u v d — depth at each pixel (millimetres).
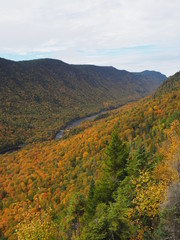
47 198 74062
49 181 91438
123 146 26359
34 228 14117
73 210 26703
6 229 58469
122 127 117188
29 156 134875
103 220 13281
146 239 13719
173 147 22047
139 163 20906
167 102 126188
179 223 12469
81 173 83312
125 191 17141
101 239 13156
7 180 103438
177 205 13227
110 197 22531
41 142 186125
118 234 12820
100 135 118688
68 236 23781
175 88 176375
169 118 88062
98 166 79812
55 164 106625
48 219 15445
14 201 79250
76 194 28172
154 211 14227
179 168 17688
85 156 101688
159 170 19531
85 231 14117
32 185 89750
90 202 24297
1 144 183375
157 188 14984
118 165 25203
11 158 139500
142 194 14992
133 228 13297
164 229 12867
